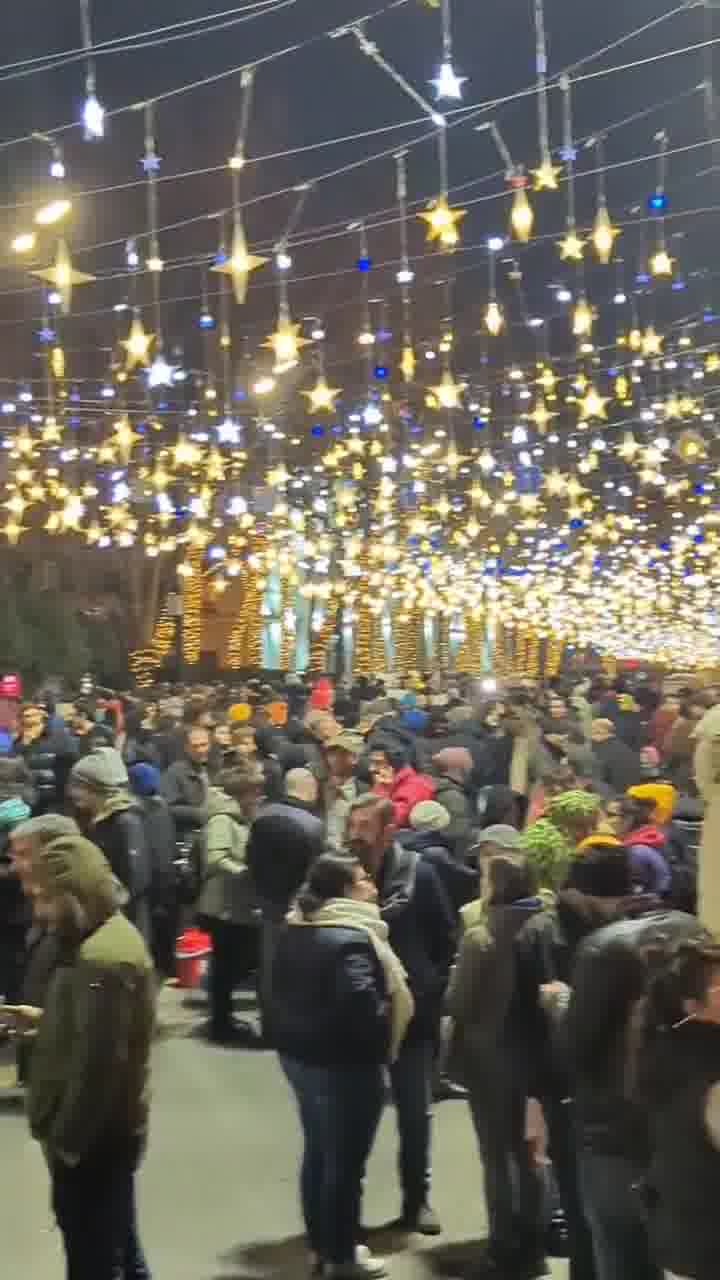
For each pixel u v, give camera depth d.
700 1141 3.45
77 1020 4.27
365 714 16.95
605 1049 4.34
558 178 11.63
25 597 30.11
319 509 27.80
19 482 21.20
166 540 27.56
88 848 4.48
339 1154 5.41
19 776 9.47
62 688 27.97
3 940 8.53
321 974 5.34
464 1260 5.79
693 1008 3.56
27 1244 5.92
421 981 6.18
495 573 36.59
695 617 42.72
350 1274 5.44
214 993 9.35
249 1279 5.61
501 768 13.58
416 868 6.34
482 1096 5.50
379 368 18.61
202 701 14.84
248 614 39.81
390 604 42.94
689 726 13.11
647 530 33.47
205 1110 7.83
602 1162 4.36
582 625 47.00
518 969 5.41
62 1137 4.26
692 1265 3.44
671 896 6.91
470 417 26.14
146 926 8.34
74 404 24.50
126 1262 5.17
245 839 9.37
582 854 5.16
